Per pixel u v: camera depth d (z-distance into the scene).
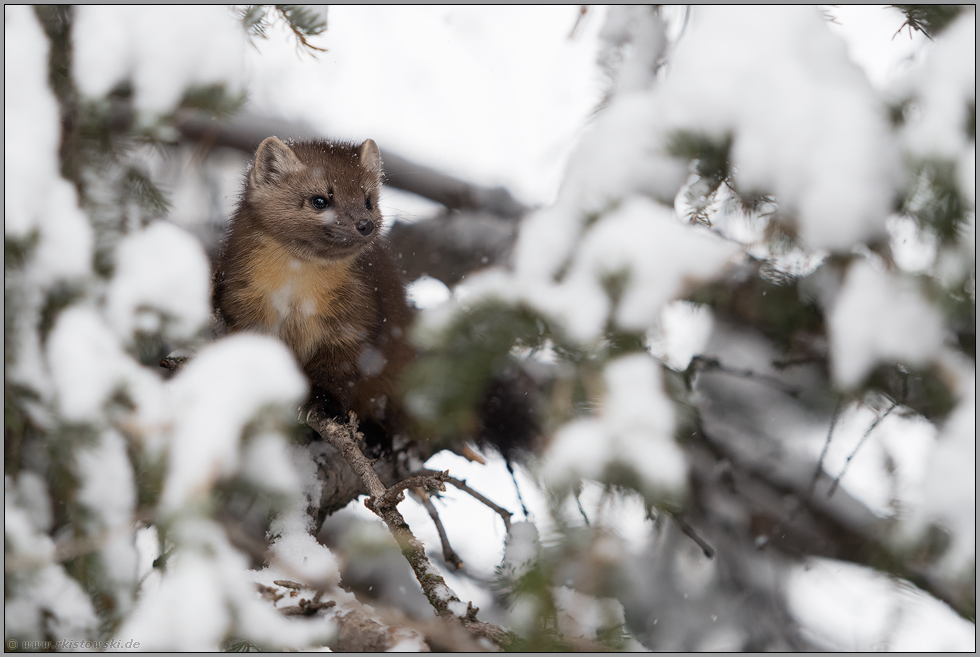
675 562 11.32
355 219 9.97
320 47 8.34
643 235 5.23
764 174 5.37
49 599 5.77
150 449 5.18
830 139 5.23
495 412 9.80
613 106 5.84
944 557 5.09
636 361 5.12
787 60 5.49
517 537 5.75
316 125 13.55
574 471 4.83
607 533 5.07
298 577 6.08
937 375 5.31
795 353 7.48
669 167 5.59
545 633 5.06
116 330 5.80
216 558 4.85
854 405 6.55
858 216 5.13
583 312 5.27
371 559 5.27
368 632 5.92
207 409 5.06
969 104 5.11
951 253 5.20
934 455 5.08
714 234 6.43
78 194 6.63
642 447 4.79
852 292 5.36
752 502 11.10
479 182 13.45
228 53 6.49
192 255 6.07
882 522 5.80
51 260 5.69
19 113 5.82
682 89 5.64
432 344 5.76
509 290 5.62
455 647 5.45
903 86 5.43
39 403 5.72
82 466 5.72
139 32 6.38
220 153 12.66
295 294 10.13
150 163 7.98
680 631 10.79
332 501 9.77
